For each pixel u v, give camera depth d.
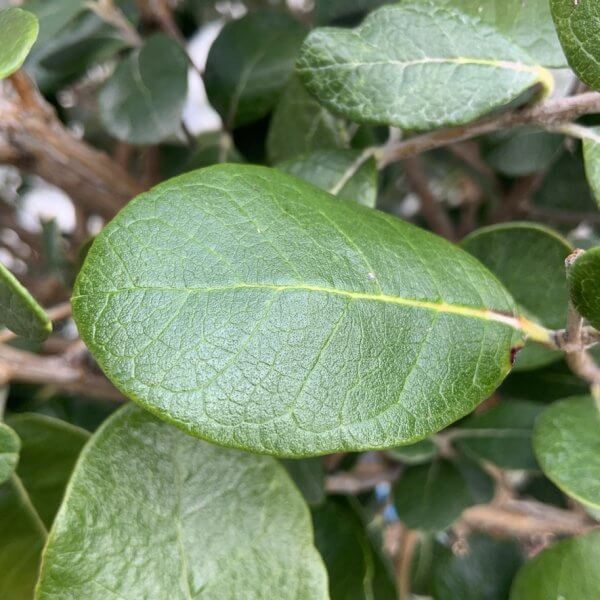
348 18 0.11
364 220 0.07
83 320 0.05
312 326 0.06
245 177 0.06
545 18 0.09
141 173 0.16
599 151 0.08
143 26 0.13
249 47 0.11
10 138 0.12
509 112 0.08
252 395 0.06
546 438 0.09
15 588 0.08
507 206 0.14
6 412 0.12
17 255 0.18
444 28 0.08
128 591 0.07
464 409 0.07
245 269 0.06
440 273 0.07
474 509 0.13
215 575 0.07
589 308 0.06
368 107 0.08
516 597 0.09
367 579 0.10
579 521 0.13
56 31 0.11
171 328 0.06
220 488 0.08
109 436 0.07
